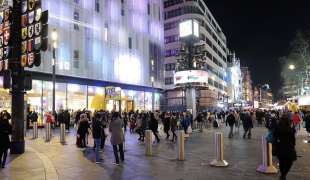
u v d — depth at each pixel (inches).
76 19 1959.9
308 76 2397.9
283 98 3427.7
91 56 2048.5
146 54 2679.6
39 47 572.4
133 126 1202.0
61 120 1222.3
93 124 538.9
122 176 424.2
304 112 1497.3
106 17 2210.9
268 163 450.0
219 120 2257.6
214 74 4109.3
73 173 443.2
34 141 863.7
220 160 500.1
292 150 378.0
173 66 3449.8
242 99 6550.2
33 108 1619.1
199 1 3619.6
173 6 3555.6
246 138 991.6
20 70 603.8
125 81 2367.1
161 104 2930.6
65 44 1861.5
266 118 1477.6
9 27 620.1
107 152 652.7
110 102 1977.1
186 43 1702.8
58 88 1806.1
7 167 466.6
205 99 3494.1
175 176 423.2
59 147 730.2
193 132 1289.4
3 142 463.5
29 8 595.8
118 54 2305.6
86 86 1998.0
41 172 432.8
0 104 1365.7
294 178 409.4
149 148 617.3
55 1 1822.1
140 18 2630.4
